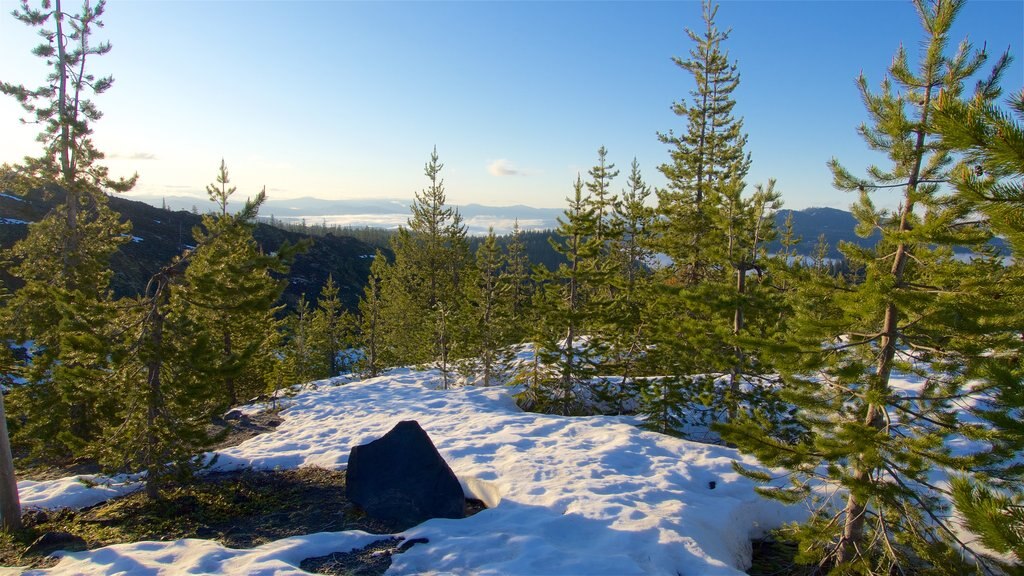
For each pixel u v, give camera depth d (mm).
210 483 11383
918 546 6539
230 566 6719
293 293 77125
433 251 38188
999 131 2717
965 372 6254
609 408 18969
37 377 13992
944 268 6492
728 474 10195
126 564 6797
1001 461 6109
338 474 11453
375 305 31594
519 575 6199
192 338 9758
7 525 8844
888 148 6551
